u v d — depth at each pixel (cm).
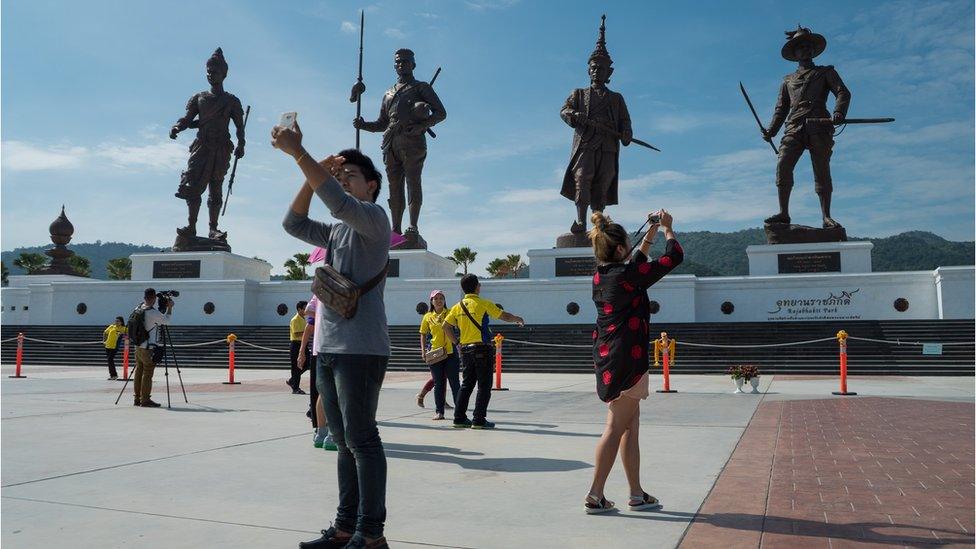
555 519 435
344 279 360
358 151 402
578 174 2950
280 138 334
